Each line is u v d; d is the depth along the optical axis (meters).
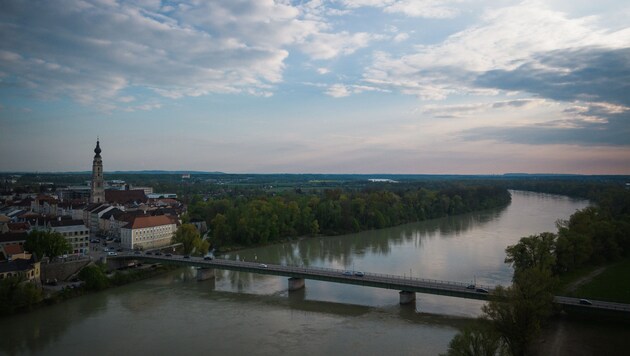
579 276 163.62
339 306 141.88
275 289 163.88
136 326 123.38
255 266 170.00
